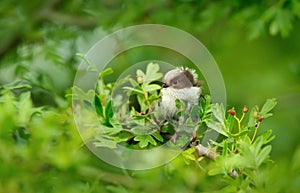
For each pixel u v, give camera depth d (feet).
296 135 25.11
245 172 18.07
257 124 18.17
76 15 25.08
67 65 21.59
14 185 18.11
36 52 22.18
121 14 22.40
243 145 18.01
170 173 18.43
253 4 20.66
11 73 22.93
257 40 26.50
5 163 18.06
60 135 18.24
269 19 20.48
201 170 18.40
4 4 24.27
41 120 18.29
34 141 18.04
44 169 18.17
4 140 18.06
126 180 18.44
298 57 26.32
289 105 25.44
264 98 25.39
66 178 18.22
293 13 20.30
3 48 23.35
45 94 19.11
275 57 26.76
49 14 24.12
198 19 21.71
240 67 26.05
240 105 25.35
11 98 18.31
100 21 22.52
